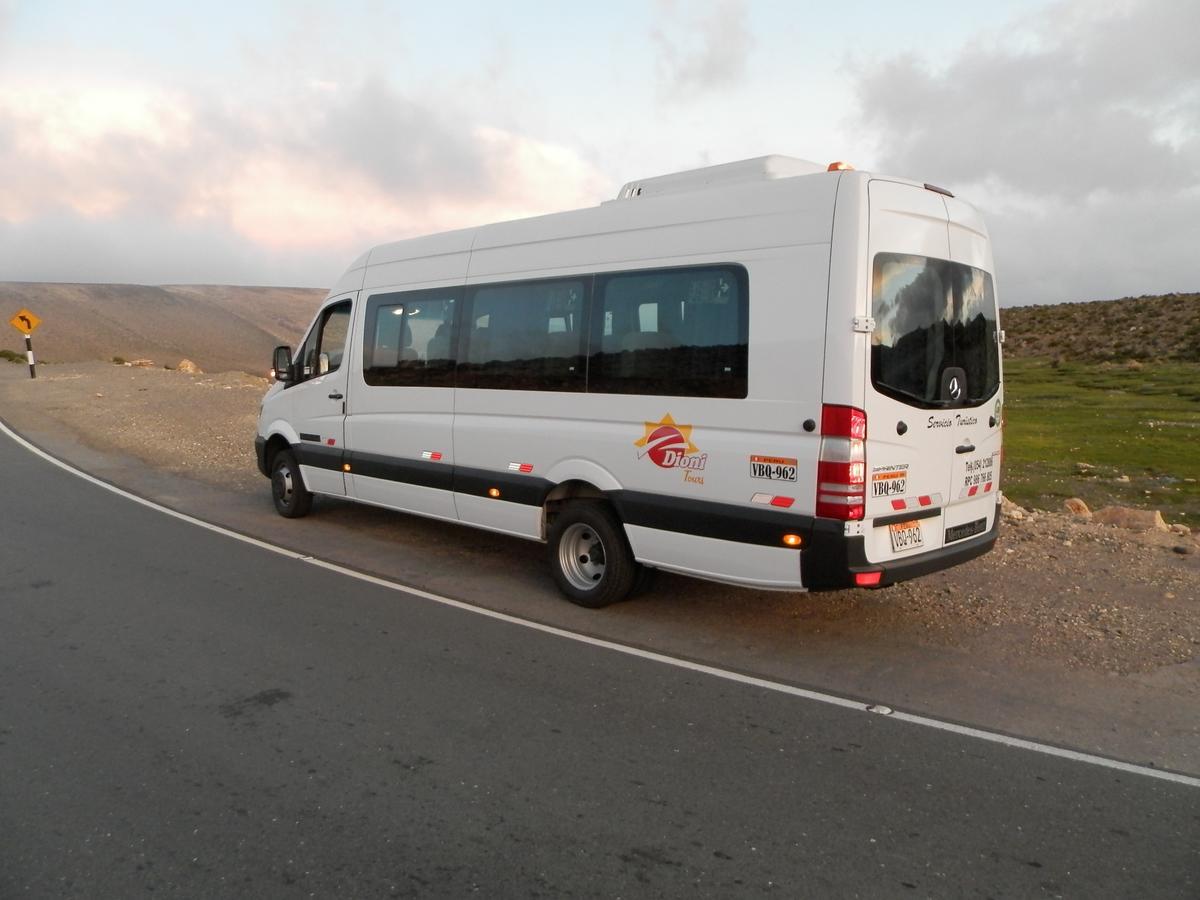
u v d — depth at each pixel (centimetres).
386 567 772
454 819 364
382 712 470
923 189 549
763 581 541
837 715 473
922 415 539
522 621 629
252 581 721
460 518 747
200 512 999
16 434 1709
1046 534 884
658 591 704
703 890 317
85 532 890
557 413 656
